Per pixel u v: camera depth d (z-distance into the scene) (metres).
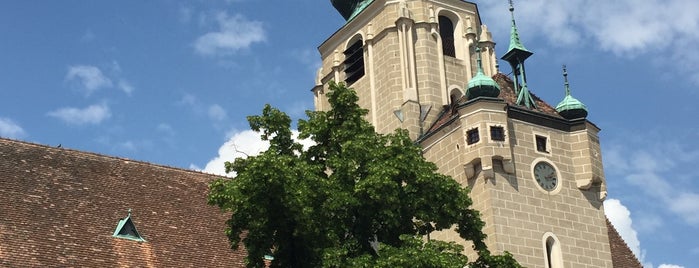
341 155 43.19
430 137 57.78
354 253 41.84
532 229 53.53
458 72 63.78
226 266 52.38
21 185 52.25
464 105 55.25
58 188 53.41
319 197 40.97
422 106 61.28
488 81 55.66
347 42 66.75
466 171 54.44
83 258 48.28
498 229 52.44
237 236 42.12
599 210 56.44
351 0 68.81
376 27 64.56
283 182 39.94
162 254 51.34
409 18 63.12
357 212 42.41
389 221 41.88
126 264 49.31
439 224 43.22
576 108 57.50
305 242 41.19
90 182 55.31
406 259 39.09
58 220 50.47
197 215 56.28
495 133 54.34
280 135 43.25
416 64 62.56
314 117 44.59
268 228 40.97
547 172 55.50
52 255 47.47
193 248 52.91
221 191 41.31
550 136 56.53
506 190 53.59
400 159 42.56
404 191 42.66
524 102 58.19
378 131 62.22
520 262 52.41
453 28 65.69
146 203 55.50
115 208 53.75
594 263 54.88
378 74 63.47
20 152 55.31
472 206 53.91
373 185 41.31
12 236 47.59
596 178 56.38
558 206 54.97
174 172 60.03
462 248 41.38
